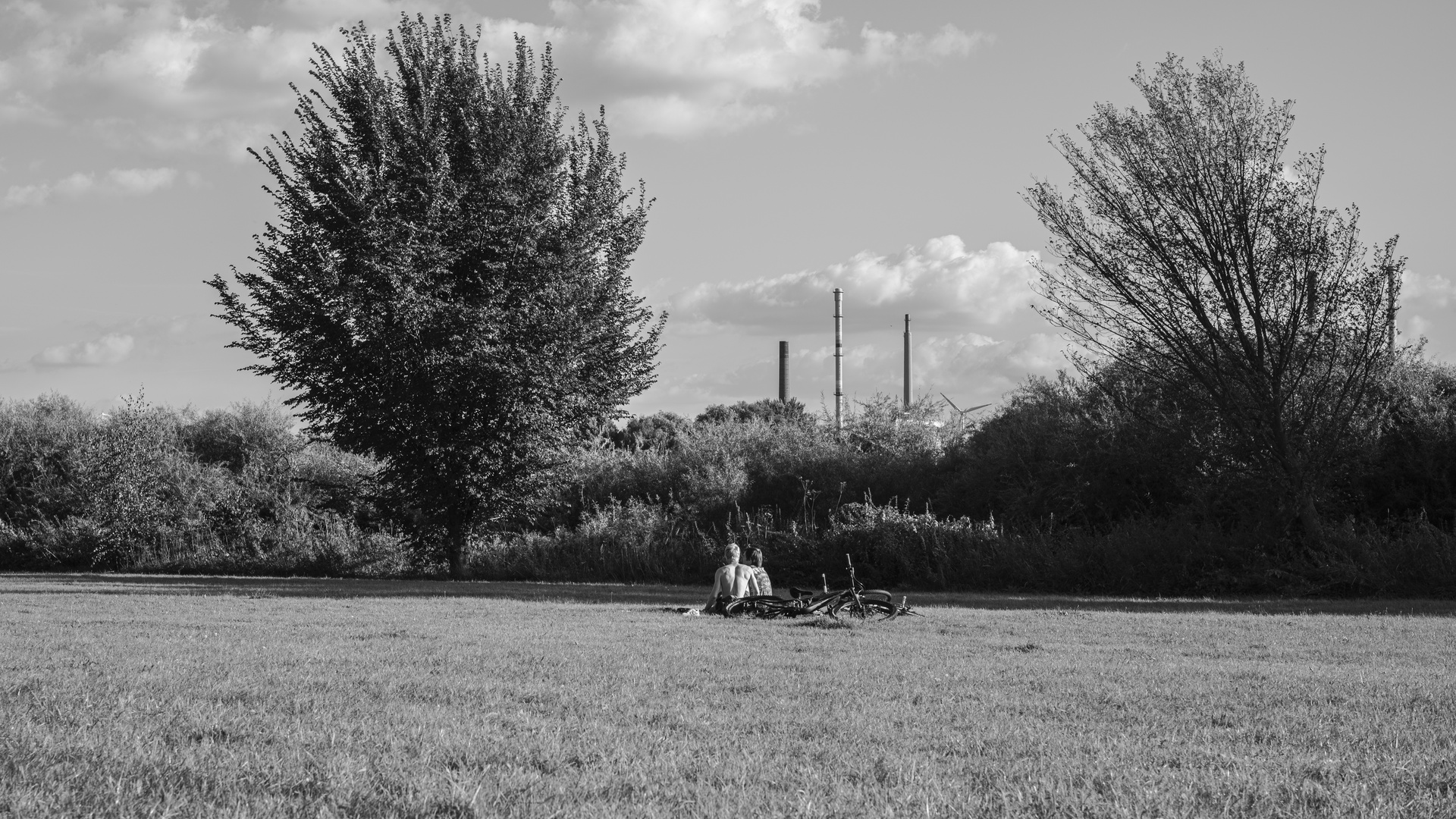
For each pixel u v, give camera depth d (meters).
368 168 28.47
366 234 26.89
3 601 17.00
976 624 13.54
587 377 29.92
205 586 23.06
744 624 13.30
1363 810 4.59
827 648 10.38
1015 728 6.23
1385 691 7.68
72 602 16.84
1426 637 12.20
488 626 12.73
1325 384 24.08
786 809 4.52
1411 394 26.66
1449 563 21.47
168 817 4.43
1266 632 12.71
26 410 43.59
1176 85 24.83
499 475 30.14
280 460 41.47
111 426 38.19
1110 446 28.47
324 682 7.71
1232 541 24.06
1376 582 21.86
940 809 4.54
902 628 12.90
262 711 6.53
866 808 4.55
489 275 29.06
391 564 31.80
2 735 5.71
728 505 33.19
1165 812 4.54
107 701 6.79
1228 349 24.25
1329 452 24.12
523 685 7.69
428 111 28.45
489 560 30.86
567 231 29.45
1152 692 7.62
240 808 4.50
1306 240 23.91
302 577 30.98
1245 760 5.43
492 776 5.02
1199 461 26.64
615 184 30.70
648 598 19.61
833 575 27.36
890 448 34.84
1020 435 30.50
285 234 28.11
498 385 28.34
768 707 6.93
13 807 4.48
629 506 33.16
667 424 63.62
